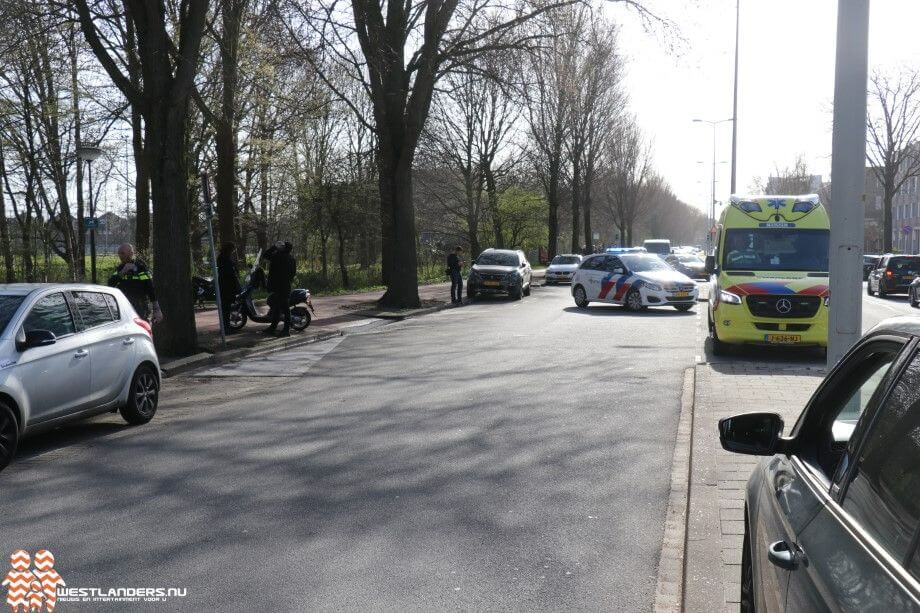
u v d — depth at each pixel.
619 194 75.75
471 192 46.75
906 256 33.16
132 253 12.70
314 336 18.34
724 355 14.86
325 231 35.09
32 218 29.44
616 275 25.23
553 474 6.91
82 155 23.33
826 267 15.23
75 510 6.09
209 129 28.94
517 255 32.75
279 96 26.52
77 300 8.87
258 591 4.55
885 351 2.51
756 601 2.83
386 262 27.73
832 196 6.09
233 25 22.23
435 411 9.65
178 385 12.49
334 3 18.17
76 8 14.09
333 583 4.65
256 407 10.31
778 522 2.65
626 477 6.81
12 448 7.45
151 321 12.80
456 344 16.59
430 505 6.09
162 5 14.44
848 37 5.95
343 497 6.29
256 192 35.69
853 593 1.84
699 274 46.66
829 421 2.86
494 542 5.31
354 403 10.32
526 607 4.34
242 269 32.72
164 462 7.51
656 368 13.05
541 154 51.25
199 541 5.36
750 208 15.97
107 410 8.90
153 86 14.49
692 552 4.95
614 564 4.94
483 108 45.50
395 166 26.19
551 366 13.28
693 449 7.44
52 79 26.34
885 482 2.03
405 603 4.38
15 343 7.82
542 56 22.08
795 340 14.23
